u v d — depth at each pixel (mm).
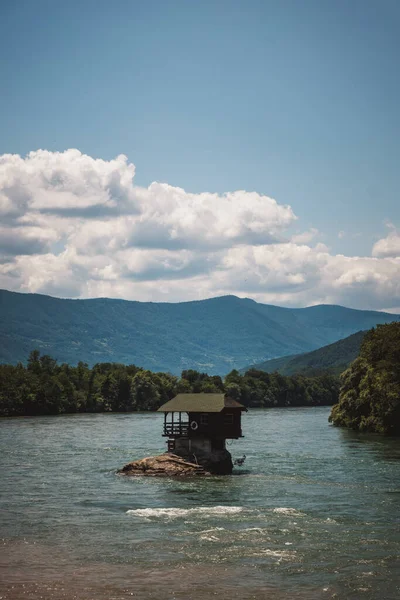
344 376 169250
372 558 45625
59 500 65688
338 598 38969
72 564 44906
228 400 88750
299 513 58812
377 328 166125
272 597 39188
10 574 43125
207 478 79125
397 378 141875
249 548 48062
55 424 186500
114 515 58656
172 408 86562
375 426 143875
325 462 93812
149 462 83250
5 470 86938
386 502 63719
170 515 58281
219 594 39656
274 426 173500
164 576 42594
